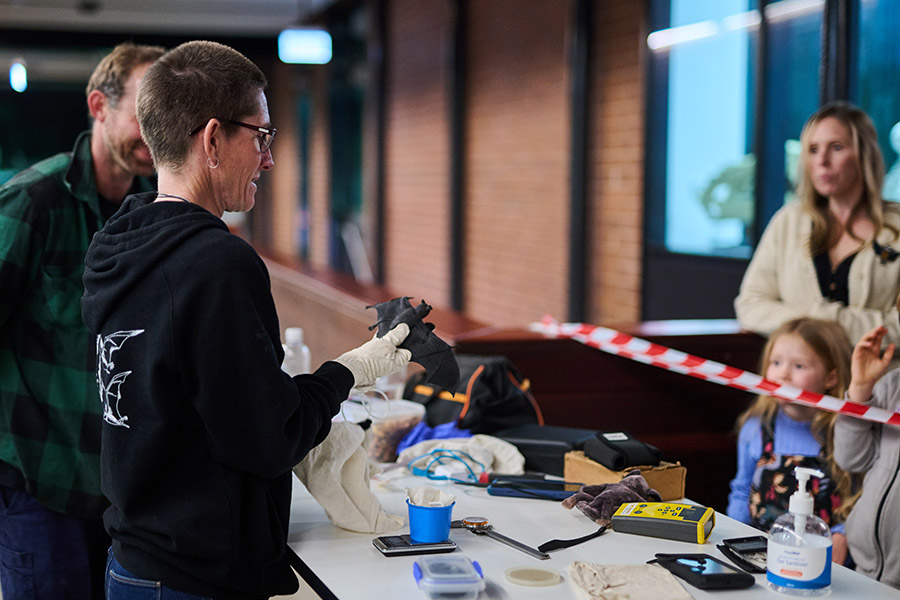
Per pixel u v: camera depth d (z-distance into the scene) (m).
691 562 1.51
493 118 7.50
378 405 2.30
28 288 1.97
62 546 2.01
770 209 4.39
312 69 12.79
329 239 12.37
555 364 3.14
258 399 1.35
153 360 1.35
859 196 2.86
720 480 3.33
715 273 4.80
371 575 1.49
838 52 3.88
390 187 10.27
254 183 1.53
